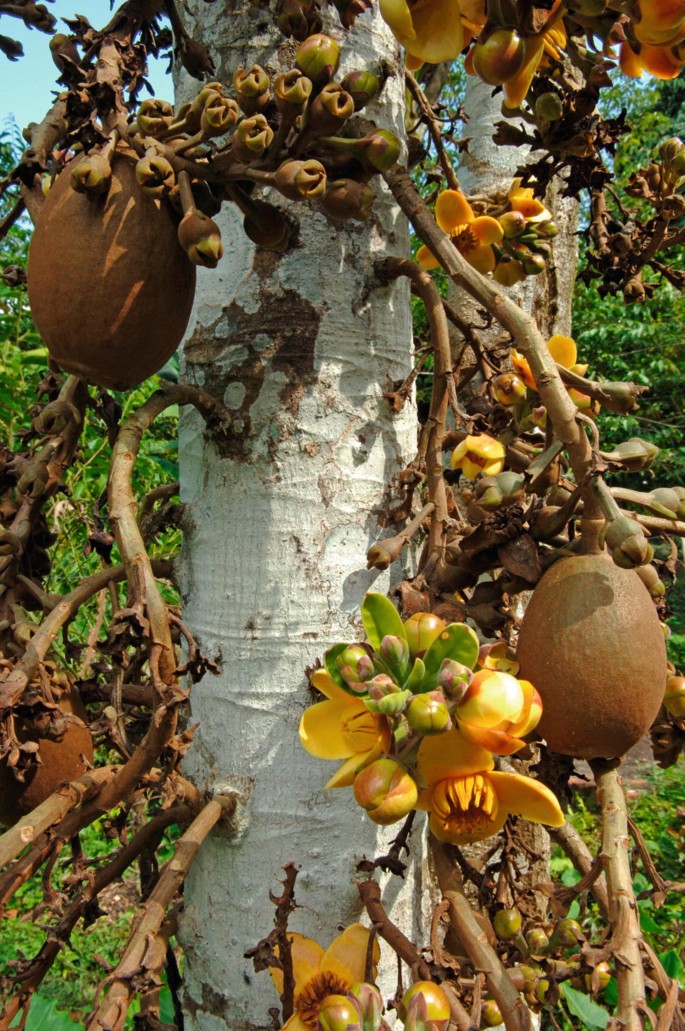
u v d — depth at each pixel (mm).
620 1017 866
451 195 1167
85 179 936
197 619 1133
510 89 958
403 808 863
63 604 1028
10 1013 997
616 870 927
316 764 1089
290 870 940
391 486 1141
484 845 1735
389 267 1129
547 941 1035
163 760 1124
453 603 1006
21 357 2721
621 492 1008
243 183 987
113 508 953
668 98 11734
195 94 1173
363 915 1088
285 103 908
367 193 952
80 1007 3004
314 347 1105
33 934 3355
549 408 949
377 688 861
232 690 1102
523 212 1234
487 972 896
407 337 1180
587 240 1402
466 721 873
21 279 1188
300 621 1096
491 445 1096
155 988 936
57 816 947
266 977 1071
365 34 1140
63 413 1105
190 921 1126
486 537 988
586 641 934
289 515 1101
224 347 1117
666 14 910
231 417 1107
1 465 1140
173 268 971
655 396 9102
